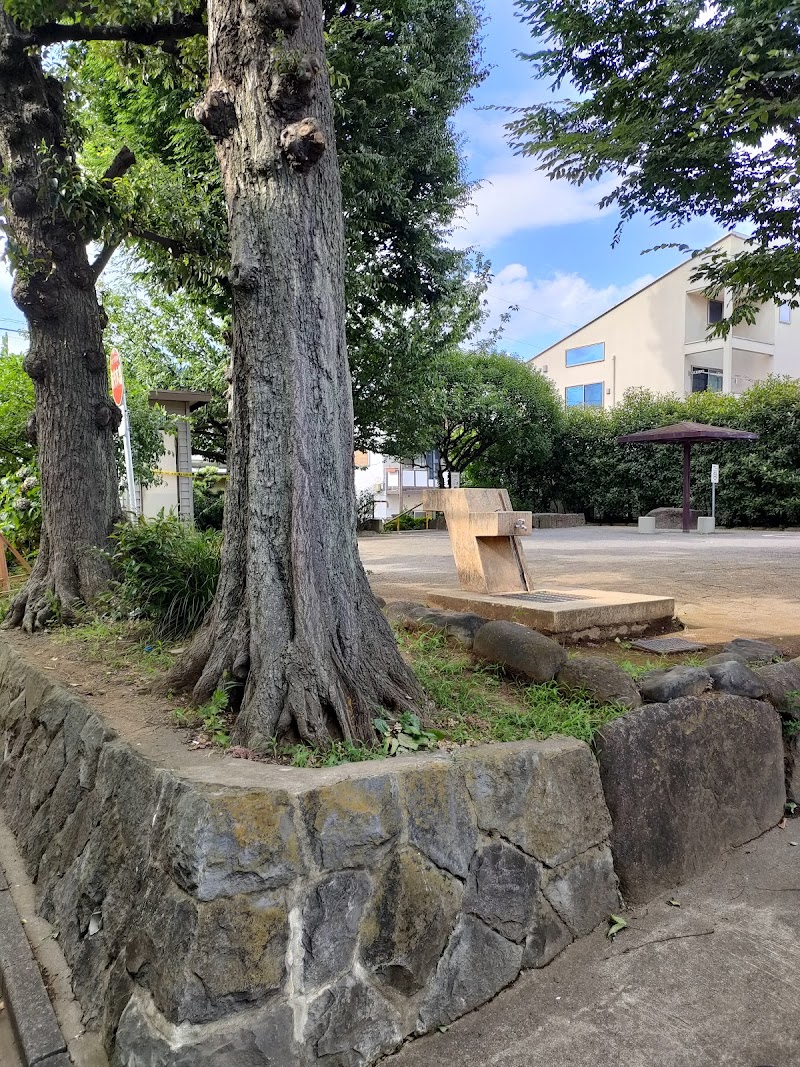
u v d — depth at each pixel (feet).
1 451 28.09
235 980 6.42
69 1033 7.57
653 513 67.72
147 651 14.11
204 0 17.01
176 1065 6.09
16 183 17.99
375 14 27.22
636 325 96.17
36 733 12.37
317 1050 6.82
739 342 88.69
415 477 98.27
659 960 8.60
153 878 7.14
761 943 8.89
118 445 32.40
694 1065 7.05
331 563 10.05
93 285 19.16
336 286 10.52
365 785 7.47
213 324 53.11
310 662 9.29
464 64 33.71
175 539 16.83
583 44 19.99
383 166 29.68
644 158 20.01
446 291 39.09
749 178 19.86
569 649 15.35
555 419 78.74
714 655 14.56
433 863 7.79
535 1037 7.47
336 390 10.34
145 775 8.07
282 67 9.62
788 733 12.30
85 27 17.33
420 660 13.05
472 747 9.11
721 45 17.87
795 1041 7.33
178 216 21.06
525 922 8.46
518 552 19.11
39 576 18.28
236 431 10.61
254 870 6.64
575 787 9.23
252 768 7.88
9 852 11.49
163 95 30.04
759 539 49.14
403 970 7.45
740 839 11.22
